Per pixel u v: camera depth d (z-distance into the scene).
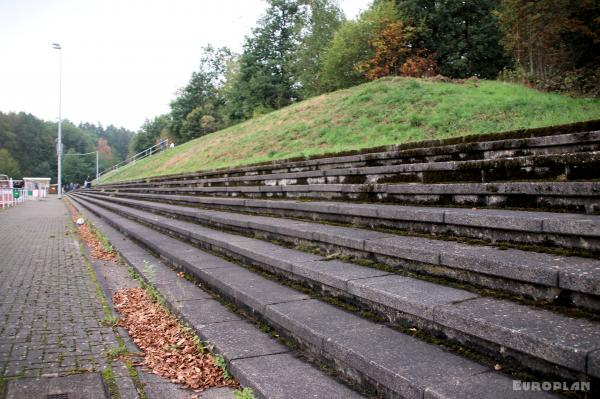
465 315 2.91
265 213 9.22
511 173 5.54
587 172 4.71
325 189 8.46
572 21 23.16
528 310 2.98
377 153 8.62
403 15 39.66
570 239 3.59
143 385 3.49
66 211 25.45
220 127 66.38
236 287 5.04
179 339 4.41
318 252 5.82
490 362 2.77
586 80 20.16
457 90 19.72
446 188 5.76
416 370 2.69
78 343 4.40
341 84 37.31
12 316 5.26
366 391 2.93
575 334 2.48
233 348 3.76
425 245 4.36
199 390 3.39
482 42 40.94
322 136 18.73
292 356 3.60
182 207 13.76
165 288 5.99
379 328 3.52
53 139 136.00
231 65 69.25
